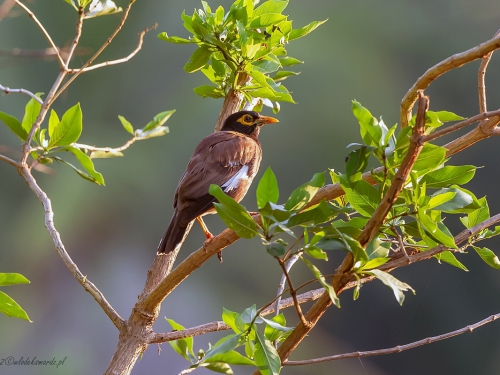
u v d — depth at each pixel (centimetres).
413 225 413
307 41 1819
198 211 655
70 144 555
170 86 1833
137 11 1812
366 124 383
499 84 1688
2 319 1620
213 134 748
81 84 1773
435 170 406
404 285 360
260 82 611
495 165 1591
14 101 1673
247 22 617
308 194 368
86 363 1609
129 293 1702
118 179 1773
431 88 1719
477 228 448
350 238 350
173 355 1518
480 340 1525
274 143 1753
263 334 426
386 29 1828
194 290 1655
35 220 1750
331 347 1576
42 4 1686
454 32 1802
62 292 1706
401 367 1559
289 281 348
